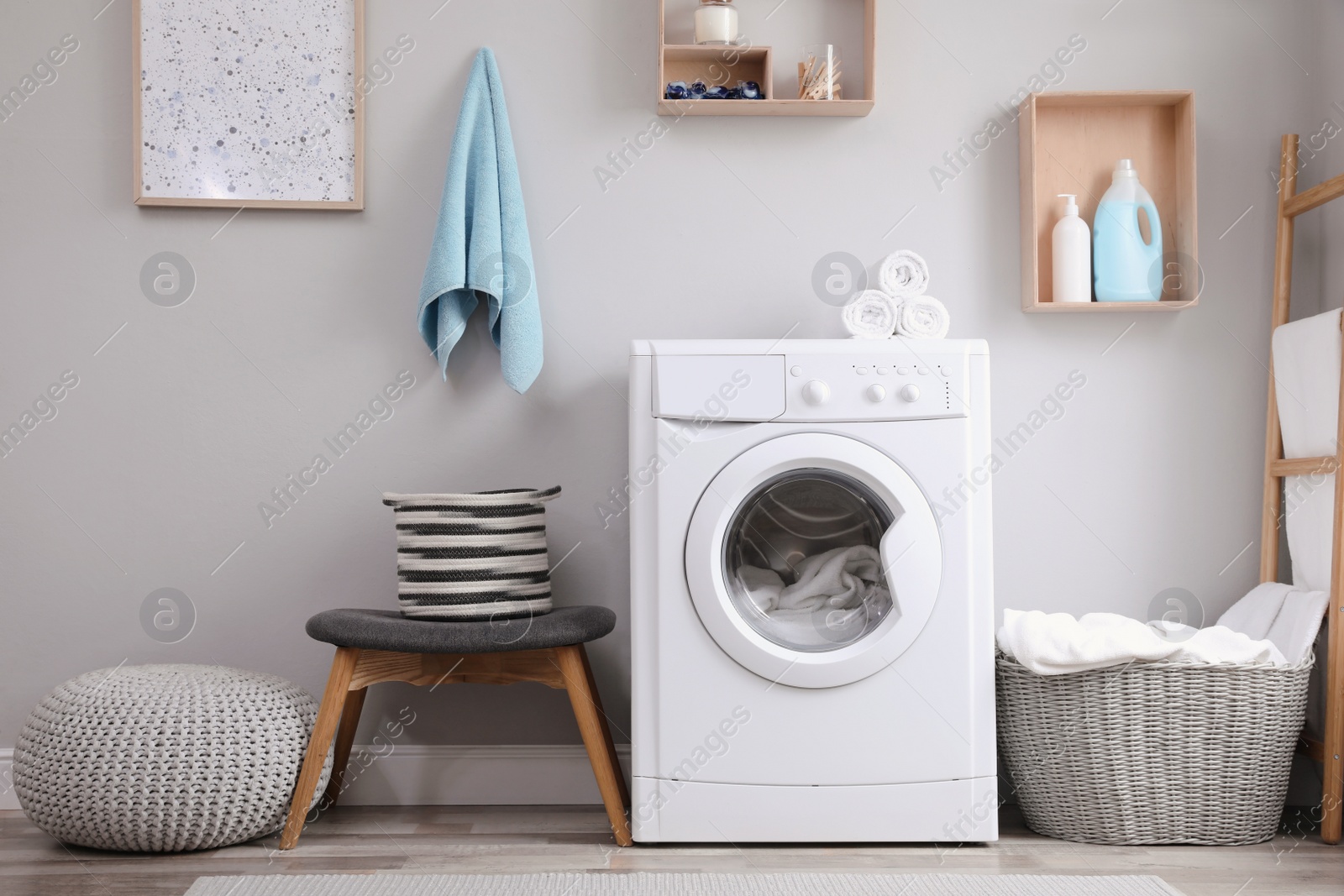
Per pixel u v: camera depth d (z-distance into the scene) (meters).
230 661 2.09
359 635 1.69
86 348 2.10
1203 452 2.17
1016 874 1.55
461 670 1.82
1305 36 2.19
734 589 1.73
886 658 1.69
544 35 2.17
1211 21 2.17
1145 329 2.18
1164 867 1.60
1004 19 2.20
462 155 2.07
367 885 1.50
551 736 2.10
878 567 1.74
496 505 1.83
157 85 2.11
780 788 1.69
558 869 1.59
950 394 1.72
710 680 1.69
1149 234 2.15
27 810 1.69
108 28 2.12
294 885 1.50
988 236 2.18
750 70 2.19
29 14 2.11
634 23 2.18
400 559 1.84
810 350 1.72
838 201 2.18
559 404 2.15
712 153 2.18
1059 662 1.71
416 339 2.14
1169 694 1.69
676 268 2.17
